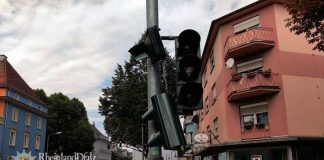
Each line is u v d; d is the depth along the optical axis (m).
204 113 33.16
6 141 42.38
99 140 104.25
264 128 20.62
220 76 24.45
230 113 22.48
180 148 3.37
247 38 21.33
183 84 3.71
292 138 18.81
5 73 46.41
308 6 11.68
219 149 24.09
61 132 56.28
